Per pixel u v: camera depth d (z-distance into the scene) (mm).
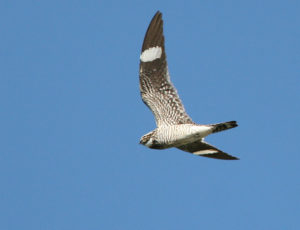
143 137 15523
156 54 16109
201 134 14398
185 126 14617
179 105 15305
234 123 13891
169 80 15719
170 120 15227
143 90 15914
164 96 15594
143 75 16047
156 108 15555
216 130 14180
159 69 15938
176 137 14727
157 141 15188
